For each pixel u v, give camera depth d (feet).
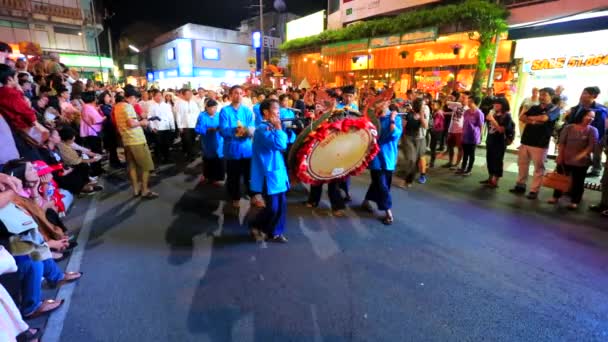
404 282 10.91
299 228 14.94
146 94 29.94
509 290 10.50
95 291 10.34
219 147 20.92
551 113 17.63
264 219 13.44
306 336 8.60
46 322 9.01
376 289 10.55
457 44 37.60
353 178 23.06
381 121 15.11
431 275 11.30
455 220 15.80
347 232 14.55
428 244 13.44
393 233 14.43
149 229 14.76
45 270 9.95
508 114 19.90
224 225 15.24
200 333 8.68
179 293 10.28
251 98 30.27
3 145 11.18
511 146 31.71
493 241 13.73
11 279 9.72
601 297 10.21
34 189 10.64
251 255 12.58
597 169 22.71
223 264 11.95
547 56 29.78
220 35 115.65
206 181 22.20
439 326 8.96
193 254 12.63
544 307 9.73
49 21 89.25
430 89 42.50
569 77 28.58
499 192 19.85
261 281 10.94
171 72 117.29
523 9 30.60
